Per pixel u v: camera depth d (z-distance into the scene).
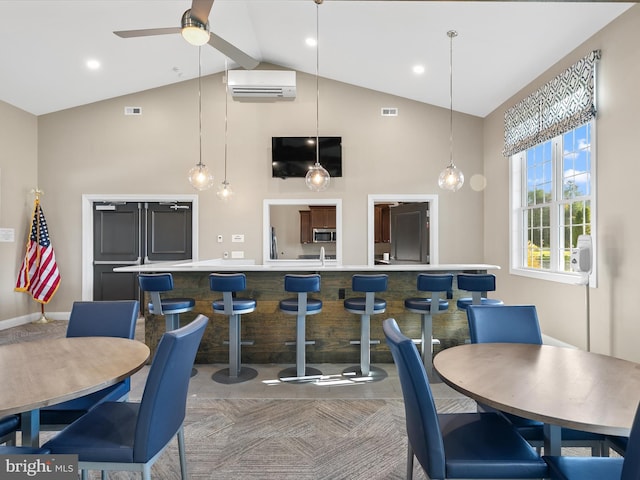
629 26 3.27
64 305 6.01
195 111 6.12
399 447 2.34
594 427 1.14
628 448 1.06
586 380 1.49
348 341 3.93
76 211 6.05
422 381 1.39
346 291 3.93
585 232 4.01
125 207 6.20
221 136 6.13
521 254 5.26
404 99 6.17
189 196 6.10
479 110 5.99
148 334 3.92
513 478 1.40
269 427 2.60
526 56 4.34
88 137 6.07
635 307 3.22
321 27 4.64
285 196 6.14
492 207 5.91
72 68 5.04
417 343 3.93
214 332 3.96
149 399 1.47
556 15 3.56
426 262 6.36
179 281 3.95
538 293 4.68
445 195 6.17
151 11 4.16
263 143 6.14
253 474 2.07
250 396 3.12
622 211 3.35
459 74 5.09
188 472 2.08
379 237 8.24
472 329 2.20
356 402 2.99
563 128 4.07
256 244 6.12
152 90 6.10
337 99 6.15
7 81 5.02
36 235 5.63
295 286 3.35
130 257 6.19
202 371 3.71
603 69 3.56
